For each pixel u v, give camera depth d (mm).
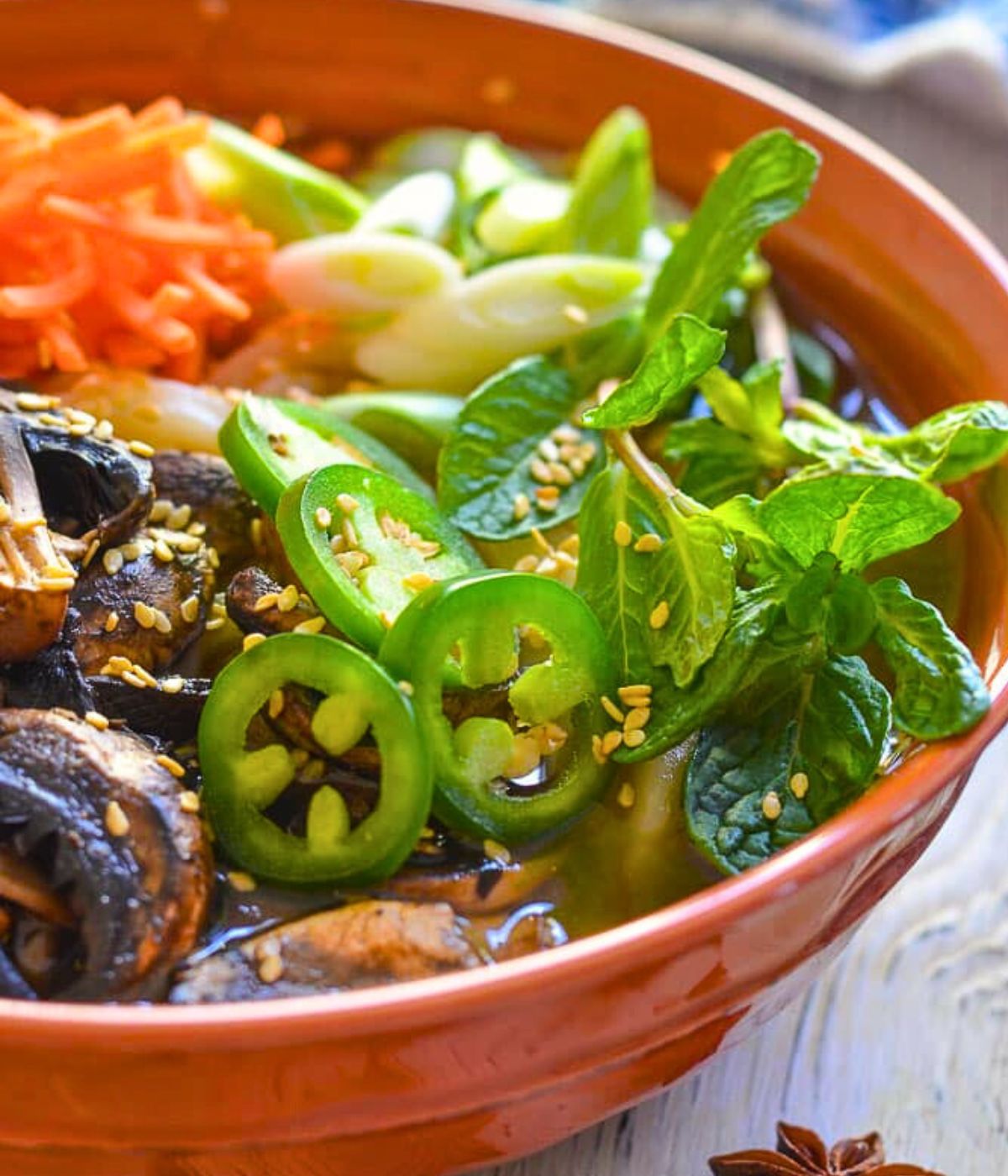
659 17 445
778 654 281
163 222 332
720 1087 300
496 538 318
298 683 278
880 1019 308
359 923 269
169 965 265
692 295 331
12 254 332
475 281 345
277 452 300
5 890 267
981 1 450
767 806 279
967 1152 295
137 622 293
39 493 294
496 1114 265
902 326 348
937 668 278
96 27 381
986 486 309
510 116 391
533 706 284
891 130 439
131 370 330
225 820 276
